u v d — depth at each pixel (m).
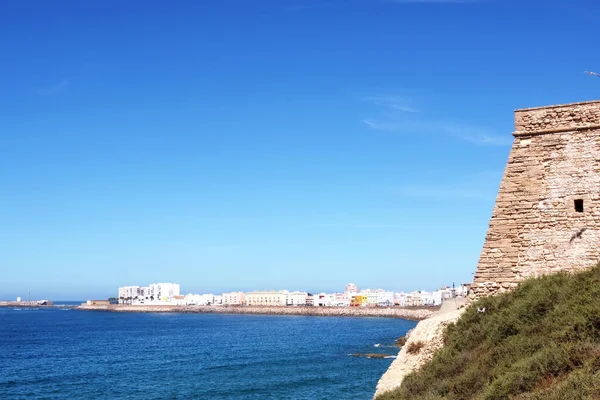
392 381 29.58
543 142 28.84
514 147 29.42
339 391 70.38
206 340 156.25
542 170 28.53
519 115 29.61
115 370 94.12
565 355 19.77
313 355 111.75
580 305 22.34
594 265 26.41
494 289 28.31
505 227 28.66
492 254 28.64
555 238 27.53
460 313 29.27
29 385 79.12
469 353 25.52
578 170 27.81
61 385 78.94
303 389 72.31
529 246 27.97
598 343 19.91
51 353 124.88
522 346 22.44
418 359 29.03
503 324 24.92
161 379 83.25
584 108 28.34
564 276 26.23
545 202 28.11
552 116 28.92
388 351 116.38
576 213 27.42
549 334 22.08
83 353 124.06
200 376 85.62
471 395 22.47
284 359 106.00
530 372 19.94
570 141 28.30
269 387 74.38
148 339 163.12
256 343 143.62
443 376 25.44
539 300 24.52
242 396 68.69
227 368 94.50
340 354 112.25
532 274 27.59
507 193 28.98
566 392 17.31
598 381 17.17
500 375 21.30
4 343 152.75
